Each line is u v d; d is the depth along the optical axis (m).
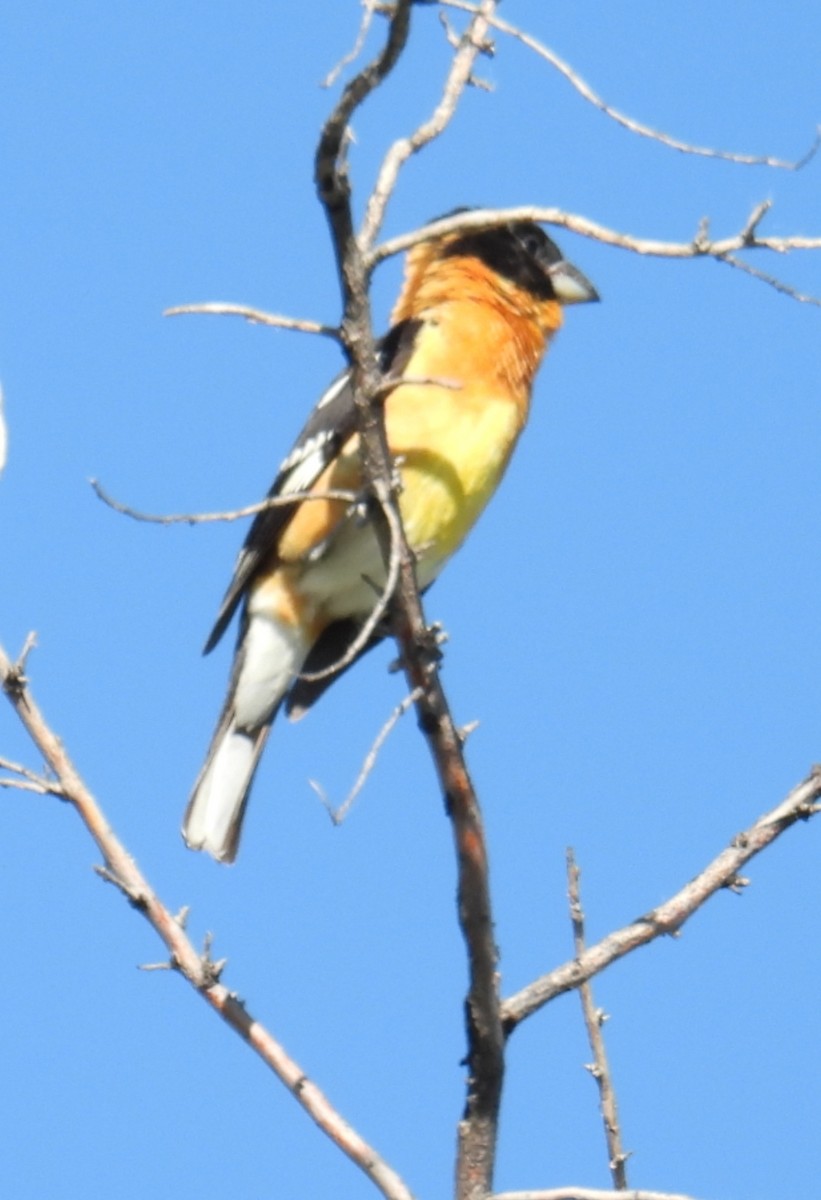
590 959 7.53
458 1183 7.28
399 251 7.54
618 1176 7.31
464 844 7.54
